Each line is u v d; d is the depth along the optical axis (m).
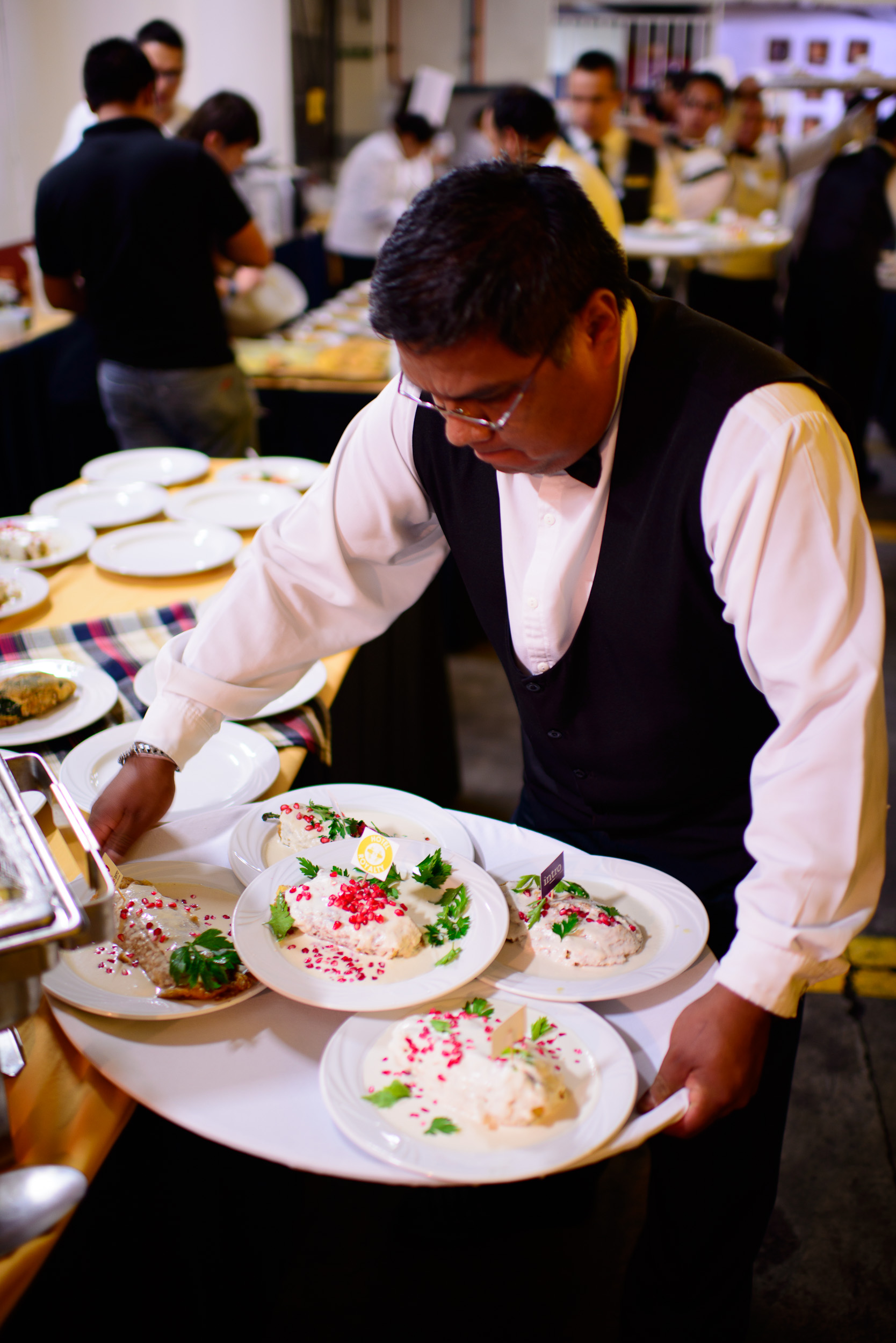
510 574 1.02
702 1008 0.83
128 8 4.91
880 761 0.80
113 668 1.52
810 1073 1.92
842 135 5.16
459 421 0.82
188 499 2.16
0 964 0.68
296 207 5.77
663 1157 1.12
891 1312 1.50
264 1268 1.35
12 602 1.69
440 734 2.57
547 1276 1.54
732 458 0.84
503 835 1.15
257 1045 0.88
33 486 3.74
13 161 4.10
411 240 0.73
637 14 8.38
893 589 3.91
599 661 1.00
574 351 0.80
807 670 0.80
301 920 0.97
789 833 0.80
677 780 1.06
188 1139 1.03
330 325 4.06
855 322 4.53
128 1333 0.96
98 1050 0.86
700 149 5.31
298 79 7.08
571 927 0.96
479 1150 0.76
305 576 1.13
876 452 5.35
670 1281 1.18
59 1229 0.72
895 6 7.90
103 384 2.90
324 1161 0.76
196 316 2.72
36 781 1.00
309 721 1.41
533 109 2.80
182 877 1.07
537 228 0.74
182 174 2.55
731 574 0.85
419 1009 0.91
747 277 5.11
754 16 8.16
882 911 2.35
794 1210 1.66
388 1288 1.51
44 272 2.75
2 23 3.95
